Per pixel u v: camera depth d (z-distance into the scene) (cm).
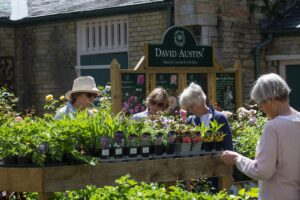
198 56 1011
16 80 1593
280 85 436
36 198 543
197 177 551
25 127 495
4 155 478
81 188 480
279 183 434
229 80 1055
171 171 533
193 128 573
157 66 950
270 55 1445
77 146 495
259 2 1442
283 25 1430
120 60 1402
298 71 1413
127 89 907
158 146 533
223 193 543
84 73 1466
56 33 1516
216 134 574
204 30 1308
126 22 1394
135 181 506
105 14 1401
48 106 898
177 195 499
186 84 991
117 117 534
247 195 525
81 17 1447
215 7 1334
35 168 464
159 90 694
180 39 984
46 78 1540
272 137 430
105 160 500
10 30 1583
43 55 1544
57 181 468
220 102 1040
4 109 848
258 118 916
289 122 432
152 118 608
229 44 1367
